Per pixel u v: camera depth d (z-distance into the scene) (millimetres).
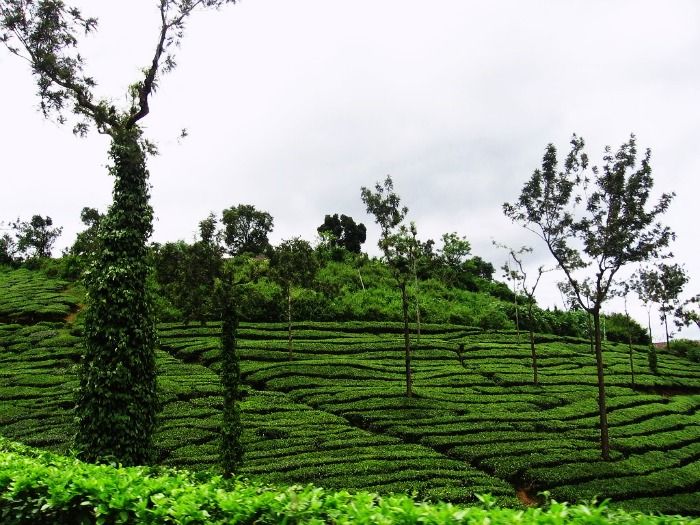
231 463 18844
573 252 29062
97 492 7031
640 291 42438
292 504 6020
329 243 84188
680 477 23500
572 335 66750
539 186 29203
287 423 28469
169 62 20047
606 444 25484
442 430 28031
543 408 34250
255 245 66250
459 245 79562
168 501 6637
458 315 60844
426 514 5441
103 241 17766
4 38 18953
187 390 33219
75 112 19969
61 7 19016
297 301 56656
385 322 55938
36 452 11438
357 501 5977
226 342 20172
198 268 24688
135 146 18406
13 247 86688
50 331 49031
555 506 5434
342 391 34969
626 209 27203
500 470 22891
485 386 38500
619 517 5492
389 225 36625
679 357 61031
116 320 16938
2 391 33156
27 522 7414
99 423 16016
